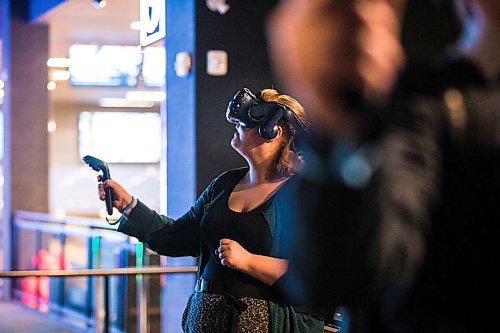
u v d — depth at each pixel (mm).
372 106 981
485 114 1020
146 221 3031
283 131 2787
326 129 1001
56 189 20438
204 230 2869
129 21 10414
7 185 10461
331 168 1019
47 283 9008
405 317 1054
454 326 1051
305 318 2723
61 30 11117
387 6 937
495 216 1027
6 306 9617
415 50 1189
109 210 3045
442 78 1028
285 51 933
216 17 5301
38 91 10508
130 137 21188
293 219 1072
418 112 1005
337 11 916
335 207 1006
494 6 1056
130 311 6785
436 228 1029
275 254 2748
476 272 1041
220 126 5316
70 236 8484
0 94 14008
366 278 999
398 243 985
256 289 2748
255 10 5348
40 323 8508
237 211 2816
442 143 1013
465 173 1017
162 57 6301
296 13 930
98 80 14844
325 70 925
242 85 5328
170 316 5695
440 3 1181
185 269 4609
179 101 5488
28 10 10477
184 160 5422
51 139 20547
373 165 995
